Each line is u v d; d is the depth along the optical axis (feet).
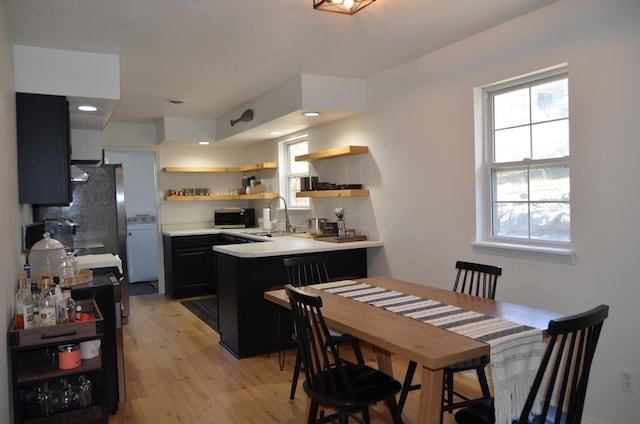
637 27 7.79
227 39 10.40
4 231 7.14
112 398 9.56
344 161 15.87
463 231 11.40
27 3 8.25
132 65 12.19
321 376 6.99
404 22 9.72
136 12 8.81
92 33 9.81
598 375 8.52
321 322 6.72
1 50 7.47
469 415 6.33
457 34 10.64
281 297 8.96
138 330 15.48
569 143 8.88
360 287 9.74
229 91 15.47
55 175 10.55
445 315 7.35
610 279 8.30
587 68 8.52
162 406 9.85
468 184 11.19
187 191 22.22
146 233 24.98
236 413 9.50
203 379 11.25
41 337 7.44
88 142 16.65
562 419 6.58
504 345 6.05
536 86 9.95
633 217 7.93
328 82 13.94
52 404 8.41
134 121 20.88
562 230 9.55
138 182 25.18
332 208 16.80
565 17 8.85
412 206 12.94
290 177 20.03
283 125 16.58
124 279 16.20
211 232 20.90
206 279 20.93
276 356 12.85
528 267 9.83
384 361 9.55
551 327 4.95
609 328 8.34
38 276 9.61
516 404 6.07
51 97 10.69
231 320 13.09
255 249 13.01
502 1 8.86
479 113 11.00
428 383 5.94
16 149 10.01
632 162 7.91
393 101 13.41
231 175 23.67
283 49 11.21
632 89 7.87
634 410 8.03
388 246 13.94
